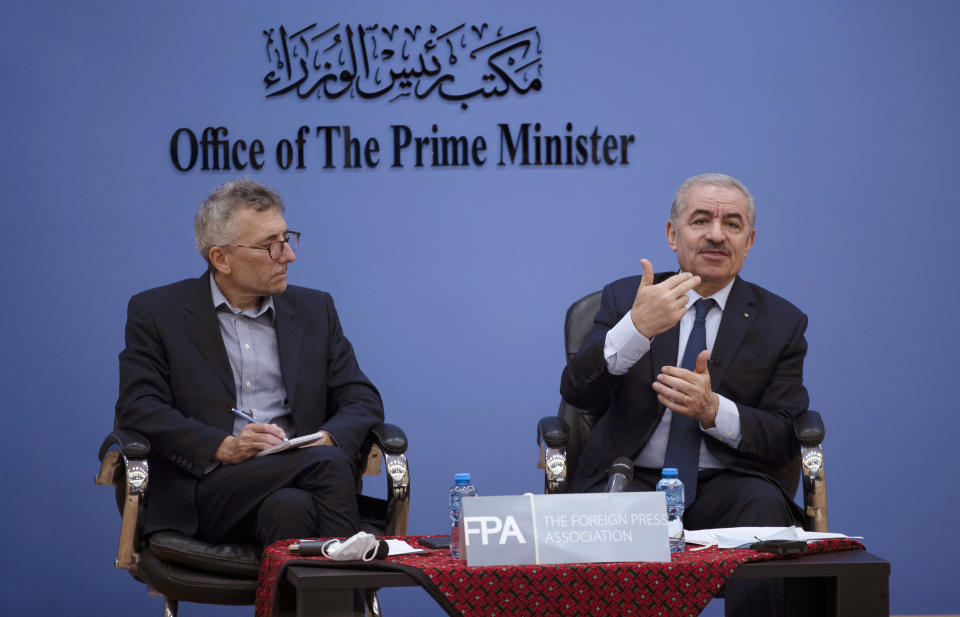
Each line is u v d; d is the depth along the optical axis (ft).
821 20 41.86
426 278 41.75
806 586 22.16
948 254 41.88
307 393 29.78
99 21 41.09
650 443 29.53
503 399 41.81
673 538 21.77
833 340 41.65
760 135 41.83
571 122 41.81
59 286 40.91
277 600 20.63
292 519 25.45
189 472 27.48
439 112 41.68
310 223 41.52
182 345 29.01
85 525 40.78
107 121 41.11
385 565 19.65
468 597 19.29
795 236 41.78
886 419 41.60
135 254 41.16
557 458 28.32
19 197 40.86
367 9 41.55
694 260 29.50
